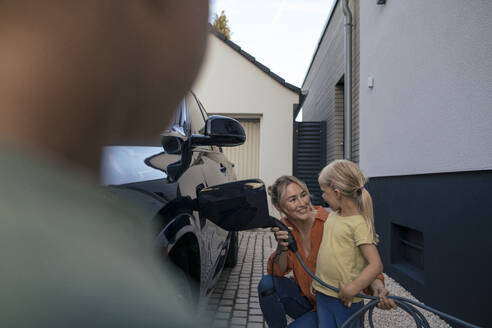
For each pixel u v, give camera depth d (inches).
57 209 6.6
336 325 64.8
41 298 6.3
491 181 91.0
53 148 6.6
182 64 8.1
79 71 6.7
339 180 66.9
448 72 111.7
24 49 6.4
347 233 65.1
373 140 182.9
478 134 96.3
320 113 383.6
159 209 38.8
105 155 7.4
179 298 9.2
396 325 107.3
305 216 72.5
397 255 158.2
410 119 138.6
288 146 292.4
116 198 9.4
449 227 110.7
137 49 7.4
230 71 291.1
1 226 6.1
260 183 41.6
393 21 156.4
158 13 7.8
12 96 6.3
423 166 127.6
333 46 307.9
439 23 117.0
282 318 80.8
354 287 60.5
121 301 7.5
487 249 91.8
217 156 110.7
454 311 106.3
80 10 6.8
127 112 7.4
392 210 157.8
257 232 266.2
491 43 90.2
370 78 184.7
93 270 7.1
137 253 9.1
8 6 6.4
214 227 74.5
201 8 8.6
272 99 292.4
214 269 79.4
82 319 6.8
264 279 82.7
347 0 253.9
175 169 55.7
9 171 6.2
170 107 8.1
